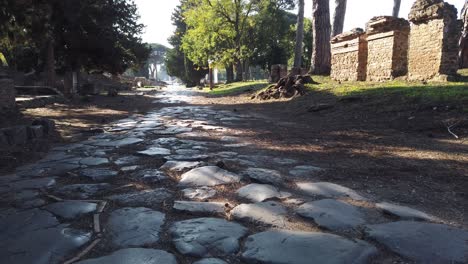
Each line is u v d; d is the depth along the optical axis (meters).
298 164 5.01
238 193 3.74
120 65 26.59
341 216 3.04
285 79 17.25
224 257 2.36
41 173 4.62
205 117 11.49
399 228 2.77
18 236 2.70
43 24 14.59
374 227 2.80
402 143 6.31
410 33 12.77
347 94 12.30
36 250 2.47
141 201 3.51
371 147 6.11
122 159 5.38
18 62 24.86
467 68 14.89
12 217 3.09
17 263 2.30
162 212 3.21
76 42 22.61
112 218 3.05
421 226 2.81
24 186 4.04
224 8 37.53
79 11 20.64
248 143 6.71
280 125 9.33
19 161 5.32
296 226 2.86
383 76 14.42
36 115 11.47
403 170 4.61
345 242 2.53
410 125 7.73
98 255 2.40
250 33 43.06
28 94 18.08
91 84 25.59
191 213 3.16
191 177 4.31
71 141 7.06
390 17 13.98
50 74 21.88
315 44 20.67
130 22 26.06
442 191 3.77
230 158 5.37
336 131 7.95
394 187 3.92
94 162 5.18
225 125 9.41
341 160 5.25
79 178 4.38
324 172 4.57
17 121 9.85
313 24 20.73
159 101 19.47
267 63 44.31
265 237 2.63
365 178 4.29
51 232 2.76
